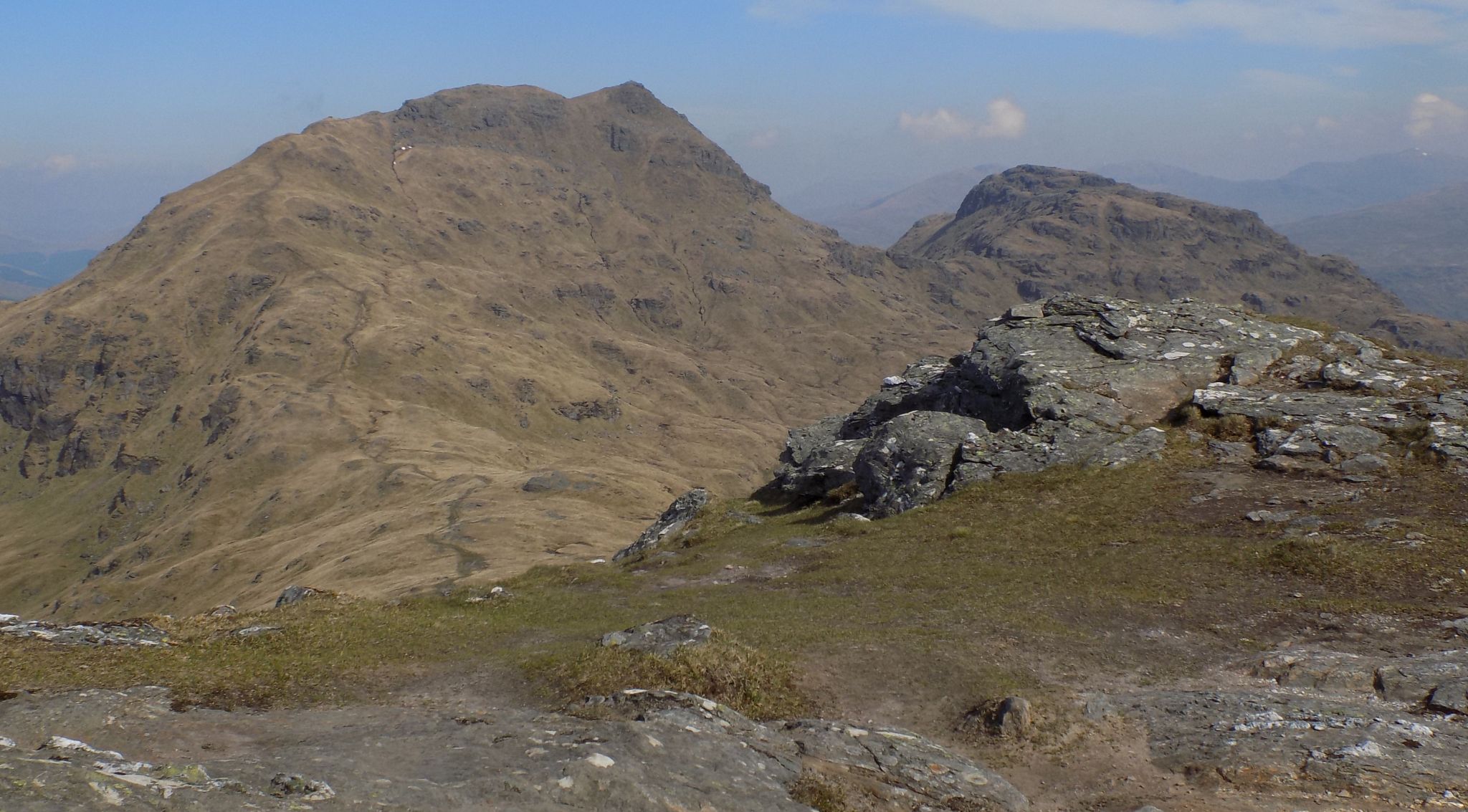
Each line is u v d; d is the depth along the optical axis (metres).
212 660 22.31
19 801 9.04
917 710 21.05
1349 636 24.39
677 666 21.95
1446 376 46.22
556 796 12.84
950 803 15.99
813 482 53.28
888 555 37.59
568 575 40.84
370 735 16.03
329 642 25.08
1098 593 29.33
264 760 13.41
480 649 26.19
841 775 16.20
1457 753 16.69
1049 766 18.19
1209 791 16.41
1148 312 57.72
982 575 33.00
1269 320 58.03
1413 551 29.78
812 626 27.69
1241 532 34.19
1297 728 18.19
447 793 12.36
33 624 24.12
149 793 10.16
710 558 41.62
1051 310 59.78
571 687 21.42
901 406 62.12
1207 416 45.94
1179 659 23.83
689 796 13.71
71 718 15.77
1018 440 46.53
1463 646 22.81
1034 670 23.08
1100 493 40.34
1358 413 42.78
